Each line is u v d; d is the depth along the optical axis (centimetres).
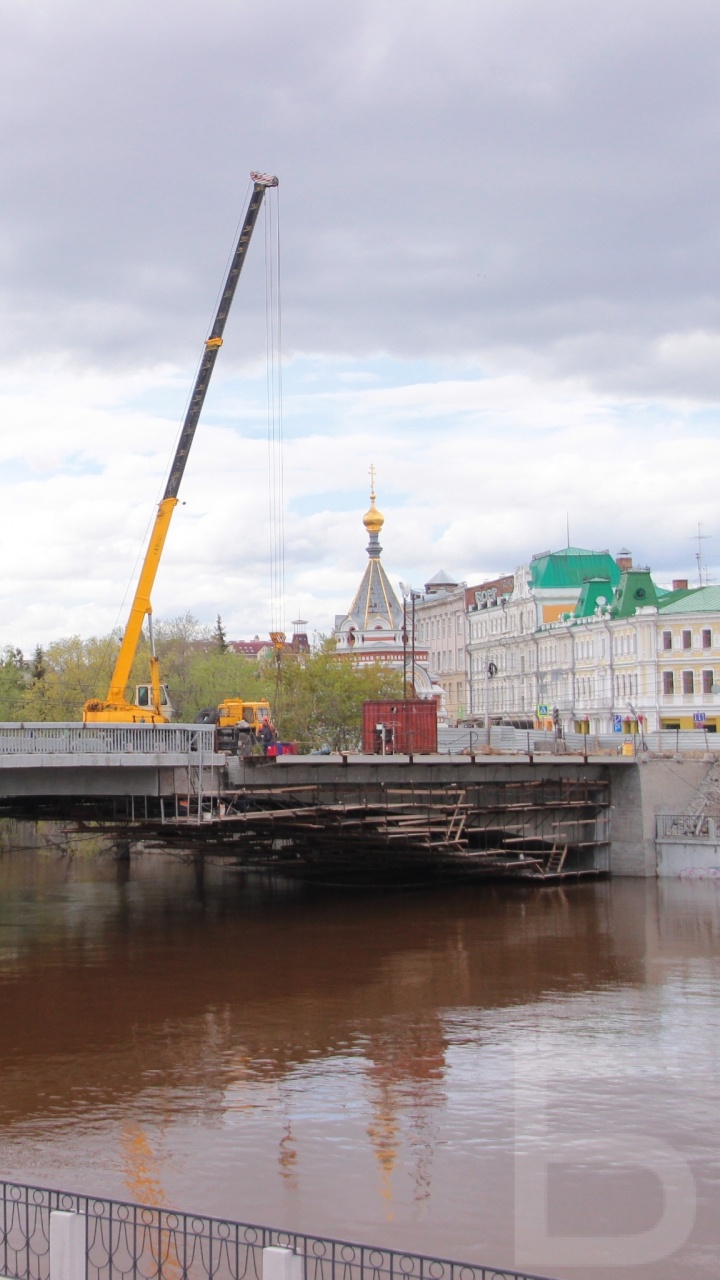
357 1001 5034
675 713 13188
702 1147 3362
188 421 7425
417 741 9019
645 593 14100
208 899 8212
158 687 7381
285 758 6975
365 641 13825
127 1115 3656
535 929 6719
